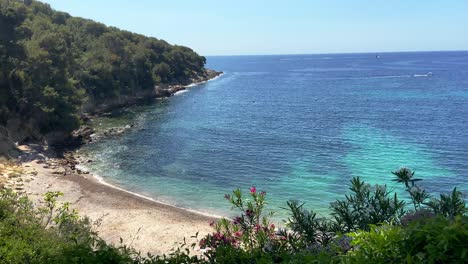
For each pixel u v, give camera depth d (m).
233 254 6.14
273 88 119.19
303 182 32.22
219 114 70.38
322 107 77.62
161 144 46.75
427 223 4.28
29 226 10.98
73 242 10.76
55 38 54.31
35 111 45.53
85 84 68.88
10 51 47.75
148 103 84.56
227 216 25.56
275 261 5.85
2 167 32.81
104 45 87.75
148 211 26.06
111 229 22.92
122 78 81.75
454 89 103.75
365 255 4.30
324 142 46.75
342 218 7.08
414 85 116.88
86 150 43.66
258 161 38.97
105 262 5.90
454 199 6.37
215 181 33.16
